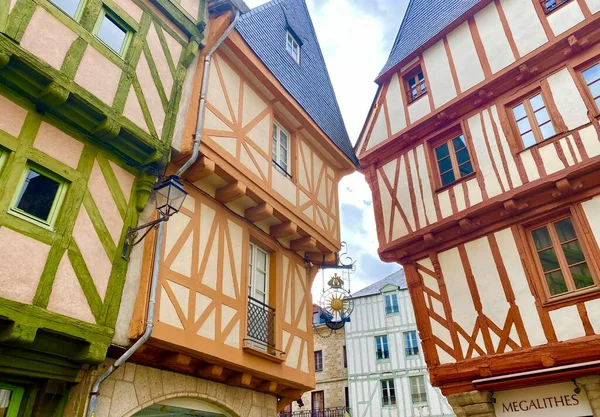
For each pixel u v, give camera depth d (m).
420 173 8.87
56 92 4.43
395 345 22.17
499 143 7.80
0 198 3.98
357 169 10.15
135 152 5.29
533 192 7.06
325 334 25.00
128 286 4.89
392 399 21.09
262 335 6.62
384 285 23.91
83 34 4.94
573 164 6.75
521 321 6.80
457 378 7.16
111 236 4.82
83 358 4.26
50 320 4.02
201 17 6.79
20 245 4.01
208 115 6.34
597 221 6.47
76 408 4.30
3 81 4.29
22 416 4.07
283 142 8.37
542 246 7.07
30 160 4.30
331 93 11.35
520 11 8.30
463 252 7.86
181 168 5.69
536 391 6.55
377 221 9.27
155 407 5.41
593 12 7.30
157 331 4.88
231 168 6.39
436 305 7.88
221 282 6.07
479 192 7.77
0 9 4.21
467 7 9.16
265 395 6.95
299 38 10.59
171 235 5.59
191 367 5.59
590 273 6.42
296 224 7.47
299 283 7.91
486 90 8.24
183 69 6.29
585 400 6.10
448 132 8.79
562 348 6.24
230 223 6.62
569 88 7.27
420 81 9.73
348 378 22.52
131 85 5.36
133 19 5.68
